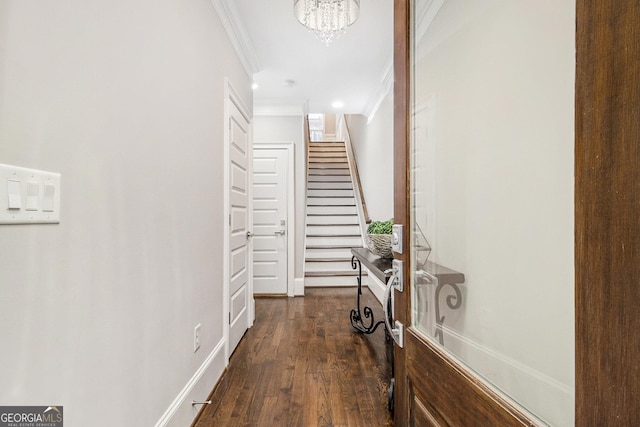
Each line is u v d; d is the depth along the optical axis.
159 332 1.30
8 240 0.67
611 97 0.37
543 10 0.64
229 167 2.31
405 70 0.95
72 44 0.84
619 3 0.36
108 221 0.98
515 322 0.69
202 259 1.79
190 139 1.62
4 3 0.66
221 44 2.12
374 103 4.17
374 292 4.08
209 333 1.90
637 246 0.34
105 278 0.97
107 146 0.98
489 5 0.83
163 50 1.34
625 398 0.35
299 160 4.20
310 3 1.92
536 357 0.62
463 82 0.93
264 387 1.95
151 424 1.23
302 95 3.87
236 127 2.57
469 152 0.91
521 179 0.70
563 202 0.57
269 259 4.13
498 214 0.78
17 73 0.69
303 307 3.62
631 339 0.34
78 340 0.86
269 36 2.54
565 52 0.57
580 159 0.41
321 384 1.98
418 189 0.94
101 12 0.95
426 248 0.93
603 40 0.38
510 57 0.75
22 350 0.70
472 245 0.87
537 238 0.64
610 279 0.37
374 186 4.42
